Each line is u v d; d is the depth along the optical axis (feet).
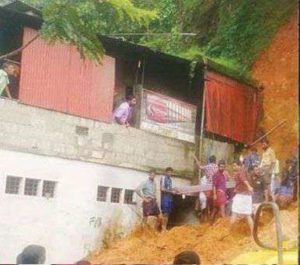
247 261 39.70
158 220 58.44
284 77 76.28
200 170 65.57
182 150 65.10
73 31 40.75
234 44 83.41
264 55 79.77
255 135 73.41
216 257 47.73
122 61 64.28
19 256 17.83
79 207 54.85
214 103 67.77
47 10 40.70
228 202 58.03
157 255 50.52
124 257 50.90
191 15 92.63
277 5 82.84
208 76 66.85
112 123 58.44
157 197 60.29
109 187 57.62
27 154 51.55
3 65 52.44
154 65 66.08
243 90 73.05
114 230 57.36
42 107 53.01
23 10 59.06
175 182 63.87
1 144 49.80
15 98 52.85
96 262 50.93
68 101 55.01
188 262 17.31
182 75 67.82
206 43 88.53
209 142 67.56
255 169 57.52
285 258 35.04
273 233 48.01
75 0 67.92
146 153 61.41
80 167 55.42
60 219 53.26
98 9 68.69
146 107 62.03
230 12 86.53
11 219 49.85
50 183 53.11
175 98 67.92
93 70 57.11
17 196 50.47
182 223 61.57
